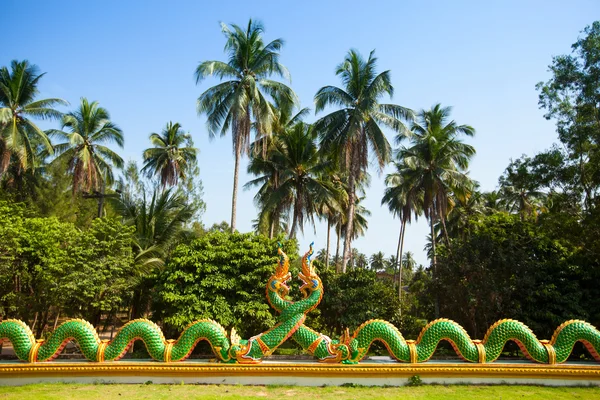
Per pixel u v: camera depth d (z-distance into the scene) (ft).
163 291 55.31
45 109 92.84
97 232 61.57
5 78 90.33
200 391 34.99
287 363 37.88
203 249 57.47
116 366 37.45
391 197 128.77
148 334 39.01
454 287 64.39
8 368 36.94
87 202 115.03
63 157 107.96
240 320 53.67
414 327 69.41
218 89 80.59
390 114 87.20
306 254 42.22
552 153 68.80
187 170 132.36
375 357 43.42
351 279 65.87
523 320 57.93
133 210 82.69
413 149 107.86
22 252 58.03
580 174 67.15
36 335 65.87
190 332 39.14
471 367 38.24
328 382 37.60
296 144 99.55
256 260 55.67
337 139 87.30
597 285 58.80
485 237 63.57
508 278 61.52
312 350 39.14
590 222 60.54
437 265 68.44
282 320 39.96
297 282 60.34
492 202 157.17
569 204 68.80
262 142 96.32
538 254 62.69
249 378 37.68
